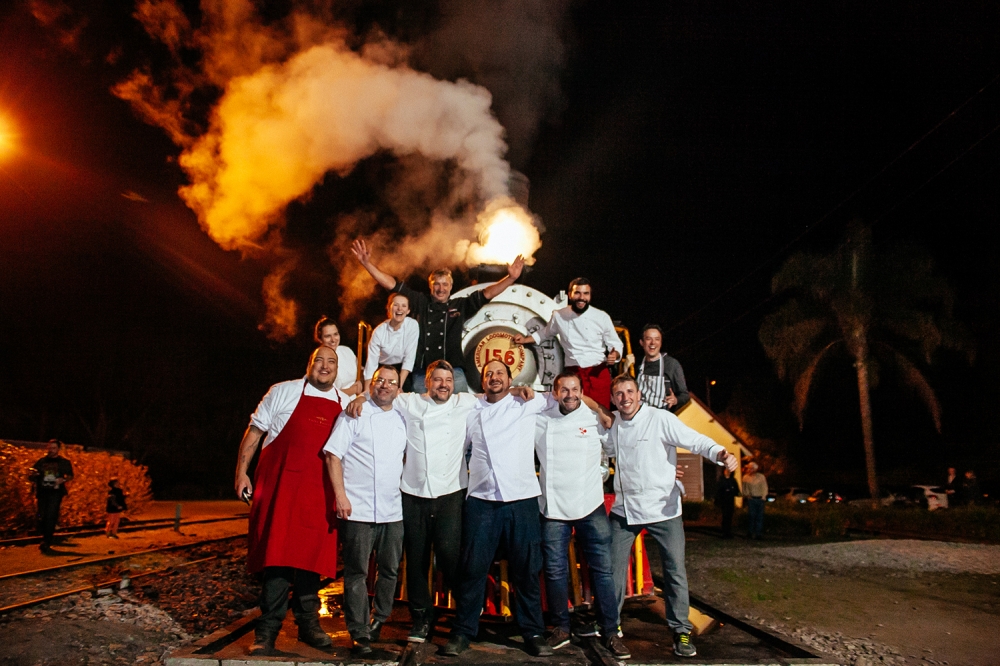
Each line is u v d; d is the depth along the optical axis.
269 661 5.04
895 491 27.91
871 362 26.38
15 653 6.37
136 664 6.40
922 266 26.09
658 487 5.72
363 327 7.97
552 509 5.63
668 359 7.20
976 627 7.64
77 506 17.09
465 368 8.16
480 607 5.46
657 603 7.44
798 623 7.81
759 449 41.91
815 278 26.61
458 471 5.77
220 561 12.73
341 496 5.37
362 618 5.35
